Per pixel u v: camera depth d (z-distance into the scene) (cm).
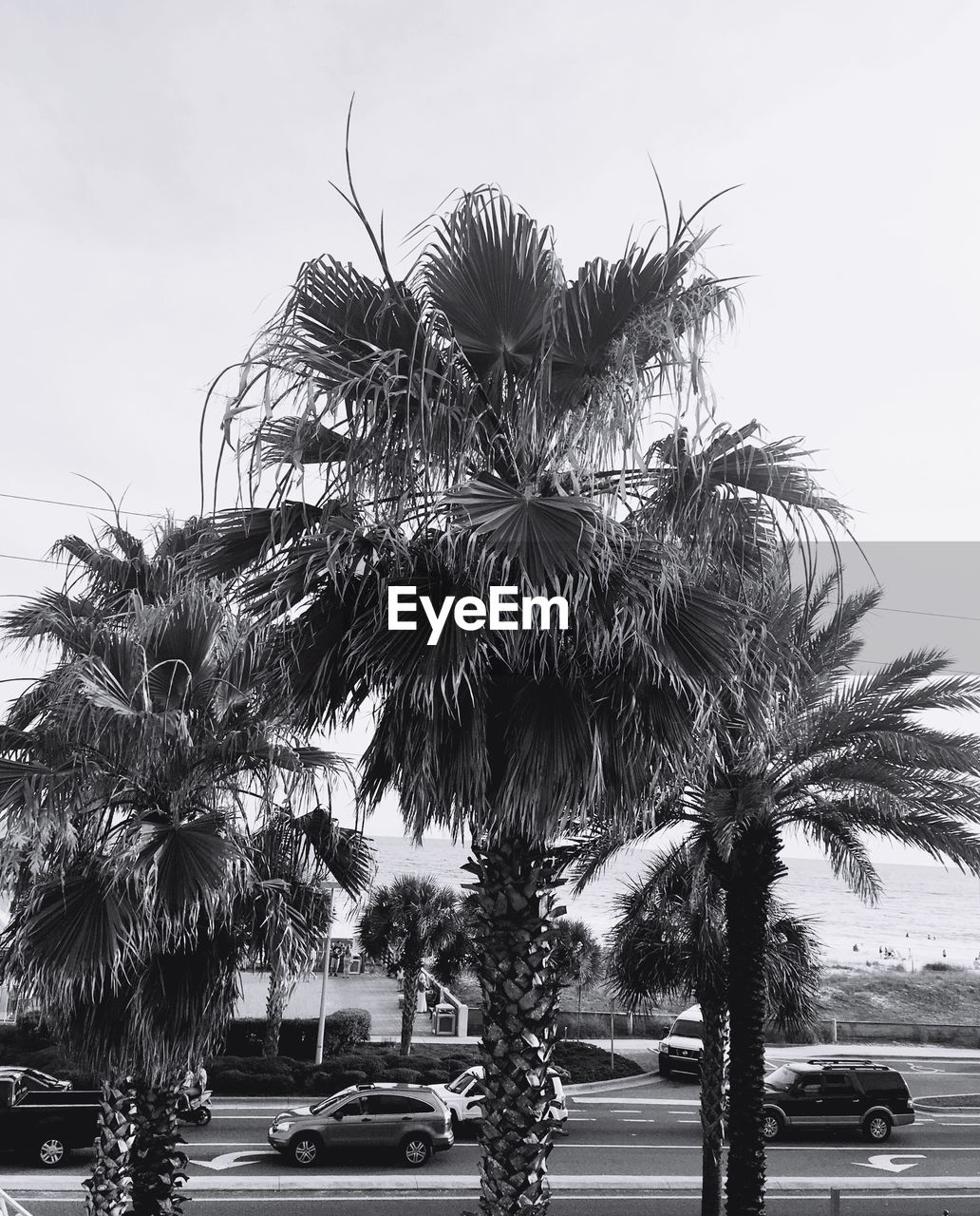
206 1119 2080
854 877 1222
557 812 521
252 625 553
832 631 1114
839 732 1127
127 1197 926
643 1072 2944
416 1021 3638
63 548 1067
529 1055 556
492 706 542
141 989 796
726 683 545
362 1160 1820
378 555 542
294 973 875
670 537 563
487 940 572
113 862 780
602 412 540
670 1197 1645
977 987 5666
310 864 953
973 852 1091
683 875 1312
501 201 520
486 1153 554
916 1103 2647
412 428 548
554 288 516
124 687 862
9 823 780
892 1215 1586
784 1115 2177
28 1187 1564
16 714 954
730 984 1173
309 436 550
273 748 877
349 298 548
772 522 597
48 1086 1788
